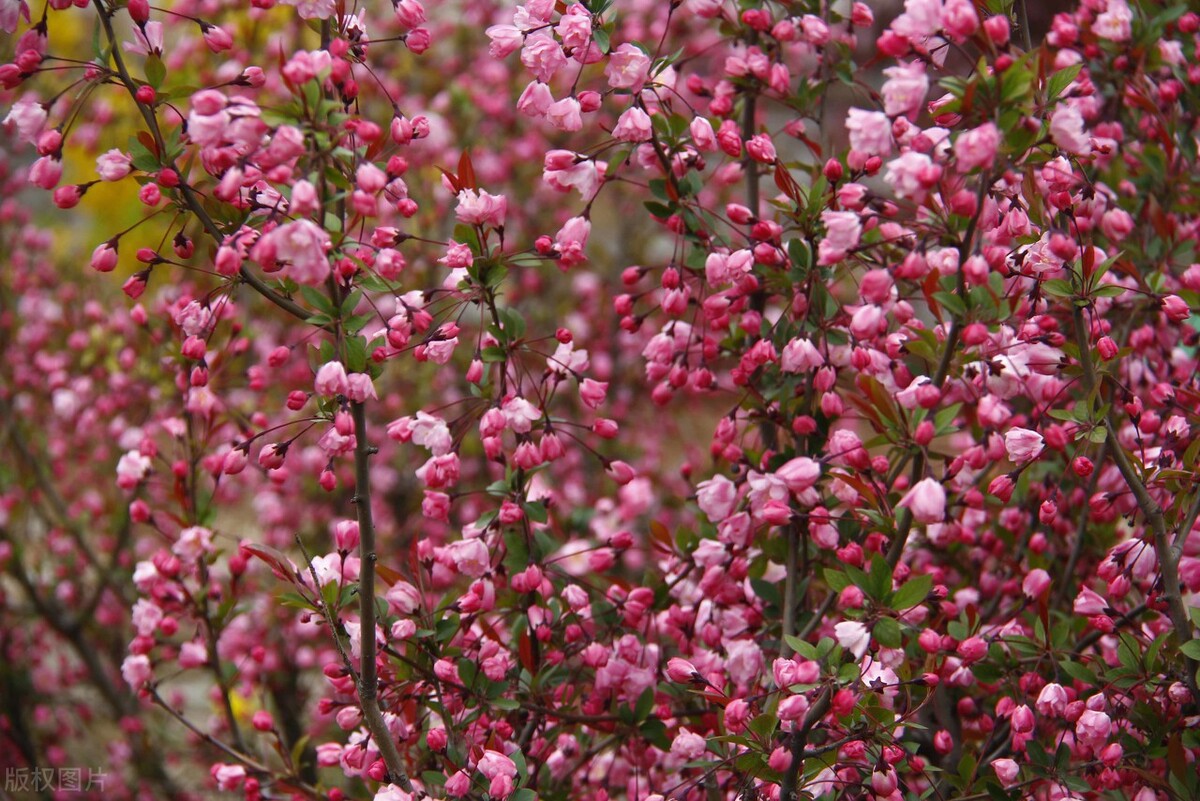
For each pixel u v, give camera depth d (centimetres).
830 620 212
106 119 304
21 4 195
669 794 198
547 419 205
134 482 230
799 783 193
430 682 203
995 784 197
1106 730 193
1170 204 225
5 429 315
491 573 206
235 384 247
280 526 313
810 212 202
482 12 353
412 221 295
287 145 186
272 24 321
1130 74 223
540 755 208
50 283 348
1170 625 208
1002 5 192
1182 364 220
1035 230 198
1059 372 200
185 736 307
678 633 211
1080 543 214
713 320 207
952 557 222
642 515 316
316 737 284
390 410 314
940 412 192
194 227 278
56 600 320
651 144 206
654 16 333
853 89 215
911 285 212
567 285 371
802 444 207
